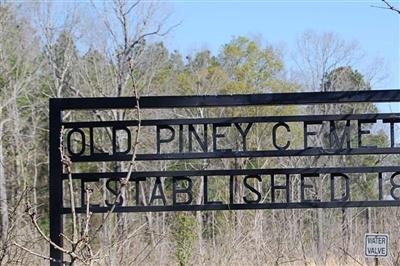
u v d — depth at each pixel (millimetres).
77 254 6305
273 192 9625
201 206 9531
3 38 37812
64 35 34250
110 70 28312
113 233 12922
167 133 19844
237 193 14727
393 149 9508
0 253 10172
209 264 13672
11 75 37625
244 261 13656
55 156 9562
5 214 17203
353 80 43438
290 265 13742
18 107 37500
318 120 9617
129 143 9656
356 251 14945
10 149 34750
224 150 9555
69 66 32469
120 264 10953
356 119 9594
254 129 28047
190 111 32625
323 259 14375
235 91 42938
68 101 9617
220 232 16562
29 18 69812
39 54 39188
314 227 18312
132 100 9594
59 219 9492
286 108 37000
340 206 9516
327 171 9594
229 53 45594
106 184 9609
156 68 31250
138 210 9492
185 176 9609
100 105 9594
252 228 14578
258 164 26969
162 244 14336
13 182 30375
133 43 23312
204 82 41688
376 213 18688
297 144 30812
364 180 30312
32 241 11336
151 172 9625
